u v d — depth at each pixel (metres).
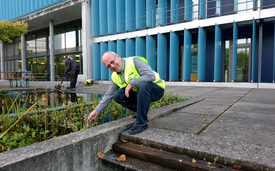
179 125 2.06
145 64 1.93
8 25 8.99
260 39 8.15
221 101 3.89
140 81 1.82
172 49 9.95
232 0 9.25
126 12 10.99
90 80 10.81
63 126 2.17
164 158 1.43
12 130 1.87
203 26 9.04
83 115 2.57
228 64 9.83
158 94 2.02
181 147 1.46
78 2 12.92
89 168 1.53
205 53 9.82
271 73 8.62
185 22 9.91
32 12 15.39
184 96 4.80
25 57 19.84
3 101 3.96
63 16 15.09
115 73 2.06
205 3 9.01
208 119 2.34
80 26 15.60
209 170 1.24
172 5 9.70
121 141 1.80
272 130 1.83
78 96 5.34
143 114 1.84
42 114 2.37
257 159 1.22
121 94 2.09
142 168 1.43
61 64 17.02
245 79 9.35
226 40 9.84
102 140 1.65
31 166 1.15
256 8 8.30
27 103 3.84
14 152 1.23
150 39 10.70
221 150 1.37
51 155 1.26
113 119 2.57
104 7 12.34
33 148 1.29
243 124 2.07
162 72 10.49
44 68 18.62
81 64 15.64
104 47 12.67
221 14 9.59
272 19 7.84
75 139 1.46
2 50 22.50
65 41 16.56
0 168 1.01
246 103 3.57
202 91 6.24
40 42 18.72
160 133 1.78
